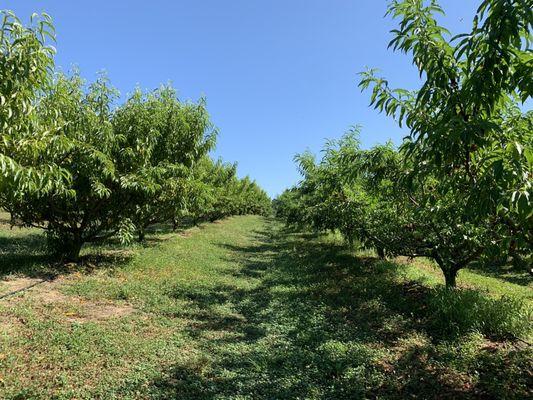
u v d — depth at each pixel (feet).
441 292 25.53
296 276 38.09
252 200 178.70
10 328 18.52
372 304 26.32
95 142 29.32
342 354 18.16
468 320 20.84
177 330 21.01
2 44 12.42
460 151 9.76
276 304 27.61
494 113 10.67
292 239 79.10
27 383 13.94
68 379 14.51
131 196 33.99
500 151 8.83
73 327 19.39
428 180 15.85
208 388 14.83
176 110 36.55
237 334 21.25
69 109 27.30
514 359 16.56
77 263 34.12
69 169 28.17
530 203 7.80
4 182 13.12
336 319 23.61
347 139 36.55
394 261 41.50
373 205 25.64
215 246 59.36
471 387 14.92
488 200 8.66
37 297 23.65
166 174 35.19
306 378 15.85
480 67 8.85
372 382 15.51
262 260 51.44
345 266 41.34
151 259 39.17
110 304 24.44
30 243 43.21
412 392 14.83
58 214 32.94
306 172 49.21
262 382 15.46
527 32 8.00
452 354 17.69
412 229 27.04
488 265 51.39
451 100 9.53
